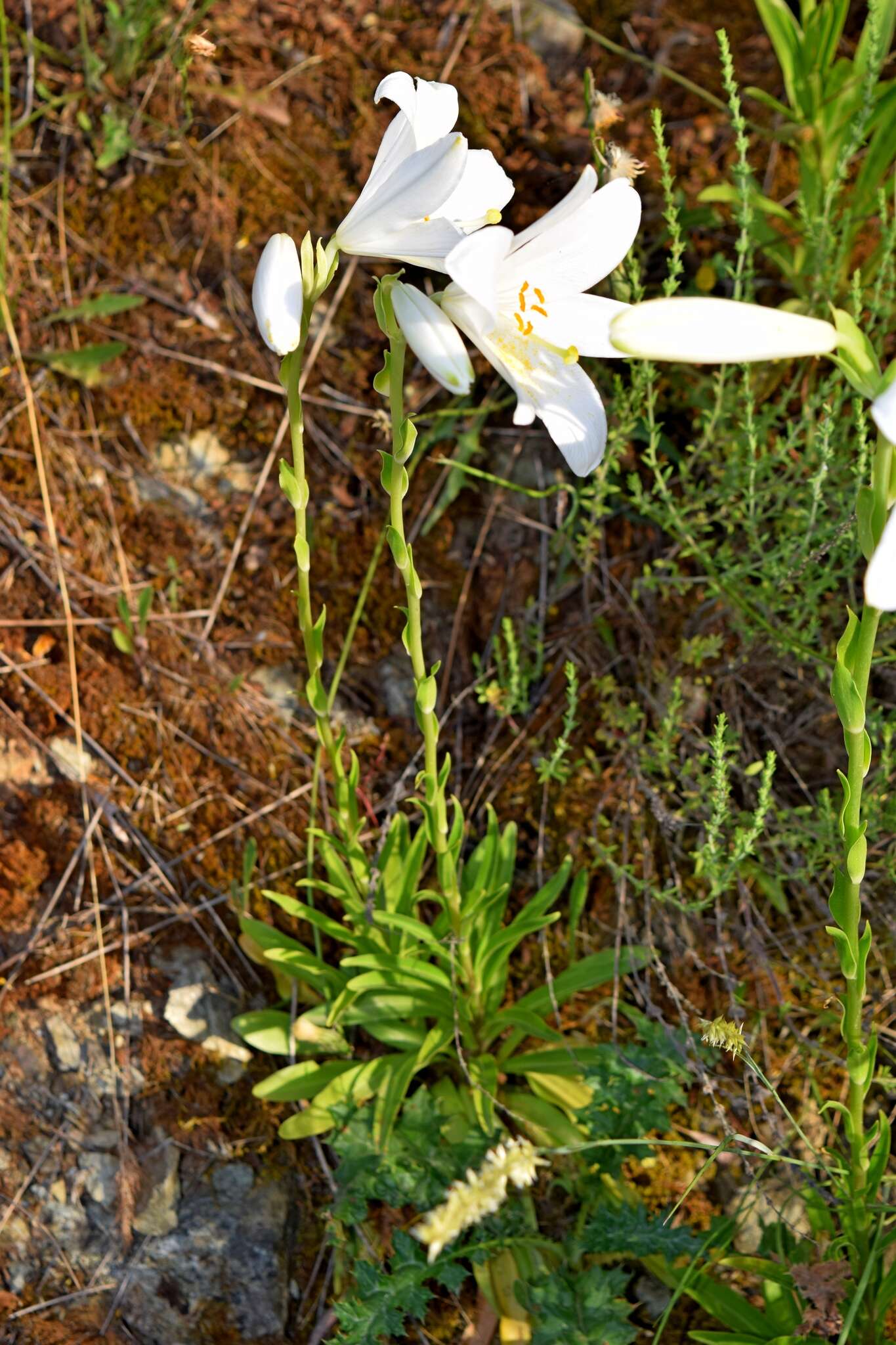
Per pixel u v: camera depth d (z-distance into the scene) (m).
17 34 1.46
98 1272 1.24
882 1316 1.17
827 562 1.34
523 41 1.52
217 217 1.43
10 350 1.40
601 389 1.40
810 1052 1.29
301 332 1.07
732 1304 1.20
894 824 1.26
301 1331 1.24
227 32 1.47
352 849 1.24
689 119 1.48
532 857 1.35
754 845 1.33
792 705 1.36
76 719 1.33
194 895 1.32
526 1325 1.21
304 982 1.31
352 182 1.45
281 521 1.40
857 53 1.33
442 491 1.41
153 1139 1.26
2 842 1.30
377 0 1.52
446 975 1.24
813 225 1.33
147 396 1.41
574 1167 1.26
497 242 1.02
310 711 1.38
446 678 1.39
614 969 1.27
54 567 1.37
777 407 1.33
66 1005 1.28
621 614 1.39
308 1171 1.27
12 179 1.43
